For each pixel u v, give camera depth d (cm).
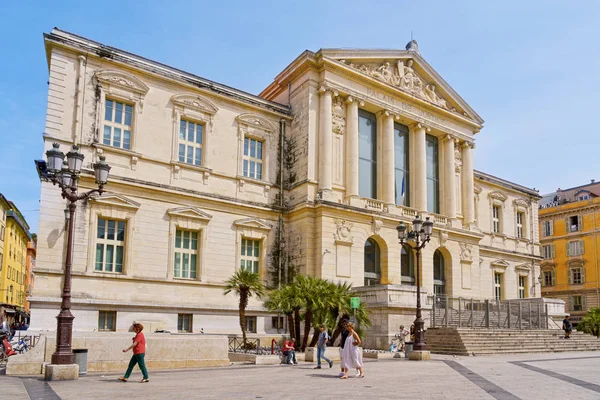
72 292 2841
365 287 3288
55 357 1661
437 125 4403
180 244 3312
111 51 3152
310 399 1233
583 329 4575
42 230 2808
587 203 7031
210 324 3275
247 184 3619
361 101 3903
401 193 4175
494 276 5253
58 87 2973
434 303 3262
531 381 1636
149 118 3266
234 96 3616
